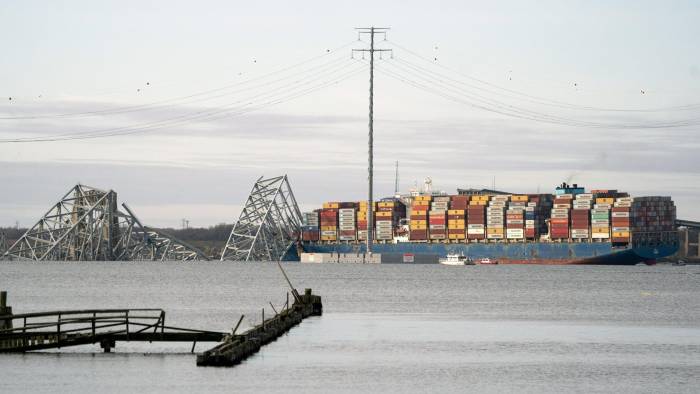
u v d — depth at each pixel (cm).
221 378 14025
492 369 15325
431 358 16388
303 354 16525
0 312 15938
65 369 14612
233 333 16188
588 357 16750
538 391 13600
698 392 13588
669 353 17338
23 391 13000
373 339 18950
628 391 13638
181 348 17438
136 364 15188
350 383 13900
